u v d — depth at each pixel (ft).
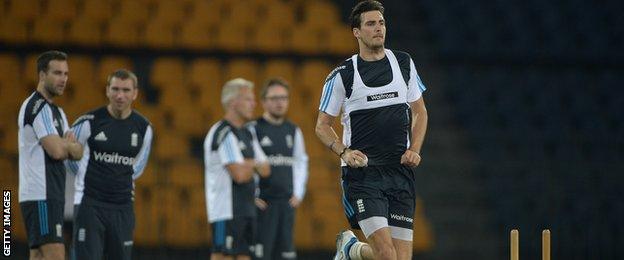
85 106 177.06
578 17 213.46
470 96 193.16
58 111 85.46
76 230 87.15
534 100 194.80
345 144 76.07
